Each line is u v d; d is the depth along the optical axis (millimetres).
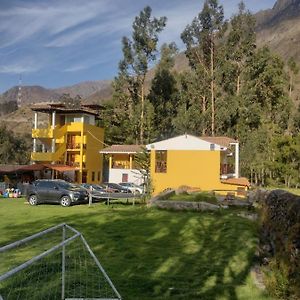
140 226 16375
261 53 62688
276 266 8727
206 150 35188
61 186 27906
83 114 55156
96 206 25812
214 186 34781
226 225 16000
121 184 41469
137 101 63656
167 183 35500
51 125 55562
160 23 62031
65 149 54594
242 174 54719
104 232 15047
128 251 11719
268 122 61875
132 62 62469
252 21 61844
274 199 12539
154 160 35906
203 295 7840
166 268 9859
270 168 54125
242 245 12414
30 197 28250
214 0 60375
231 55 61562
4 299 7059
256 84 62625
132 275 9141
